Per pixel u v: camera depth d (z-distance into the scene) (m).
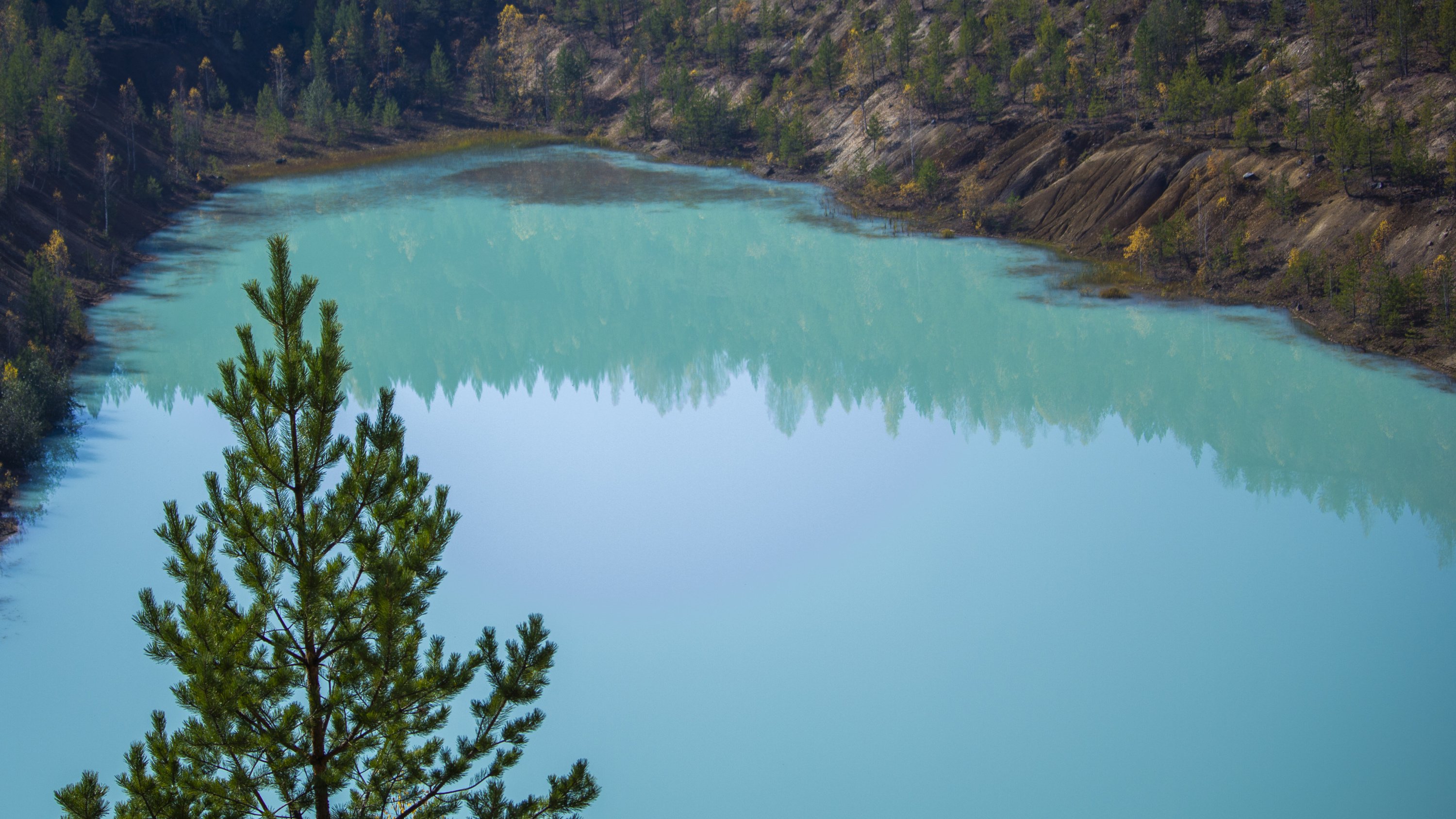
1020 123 108.31
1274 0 98.88
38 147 90.81
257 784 15.05
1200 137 91.44
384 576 15.36
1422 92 79.88
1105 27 113.81
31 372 55.22
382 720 15.74
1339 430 56.28
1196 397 62.25
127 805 14.65
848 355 76.00
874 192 110.31
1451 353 62.78
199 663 14.45
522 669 16.84
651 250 101.31
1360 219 73.12
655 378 75.06
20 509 45.75
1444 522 46.09
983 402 65.56
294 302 15.73
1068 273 86.12
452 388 72.44
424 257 99.31
